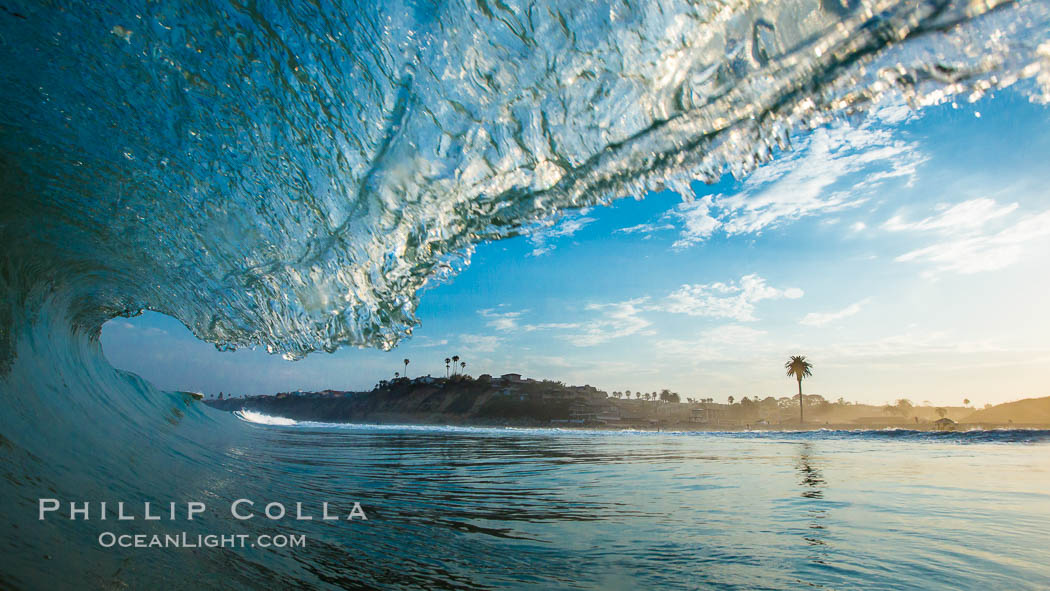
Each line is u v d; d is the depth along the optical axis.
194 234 3.81
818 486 5.98
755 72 2.29
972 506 4.63
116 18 2.21
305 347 5.04
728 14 2.20
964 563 2.87
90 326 5.98
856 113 2.26
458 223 3.25
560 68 2.42
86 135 2.72
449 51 2.43
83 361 5.75
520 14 2.29
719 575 2.69
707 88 2.37
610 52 2.35
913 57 2.10
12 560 1.74
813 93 2.29
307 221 3.48
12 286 3.65
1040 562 2.88
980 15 1.96
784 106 2.35
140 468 3.66
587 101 2.51
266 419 25.16
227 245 3.90
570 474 7.15
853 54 2.16
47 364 4.22
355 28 2.35
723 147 2.53
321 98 2.60
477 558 2.97
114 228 3.67
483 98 2.57
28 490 2.37
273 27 2.33
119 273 4.74
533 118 2.61
